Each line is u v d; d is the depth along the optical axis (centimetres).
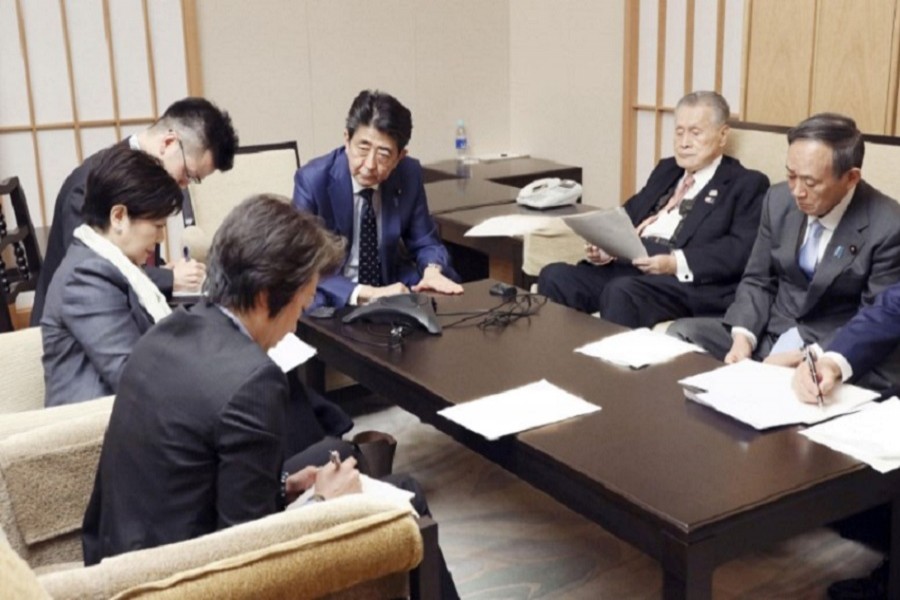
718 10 432
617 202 509
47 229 417
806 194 240
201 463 136
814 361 195
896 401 185
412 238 304
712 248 300
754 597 216
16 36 429
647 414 184
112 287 192
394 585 125
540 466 172
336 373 320
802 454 165
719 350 277
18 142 440
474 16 550
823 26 347
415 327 243
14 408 194
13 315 376
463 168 528
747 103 380
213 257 145
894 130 331
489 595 222
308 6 497
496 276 396
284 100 500
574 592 222
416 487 180
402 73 534
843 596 211
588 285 315
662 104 474
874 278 242
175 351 141
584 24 510
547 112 548
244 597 107
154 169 198
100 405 172
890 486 167
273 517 114
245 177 375
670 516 145
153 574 105
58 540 165
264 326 147
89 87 448
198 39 470
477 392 198
